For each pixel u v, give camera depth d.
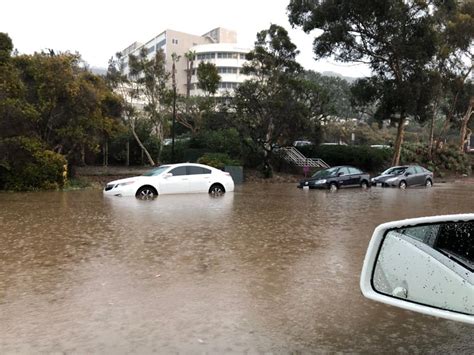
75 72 26.02
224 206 15.71
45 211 13.98
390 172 29.95
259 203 16.98
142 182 18.78
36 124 22.92
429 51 34.12
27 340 4.44
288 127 33.19
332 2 34.25
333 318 5.12
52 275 6.80
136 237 9.80
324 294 5.99
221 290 6.12
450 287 2.98
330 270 7.21
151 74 36.25
